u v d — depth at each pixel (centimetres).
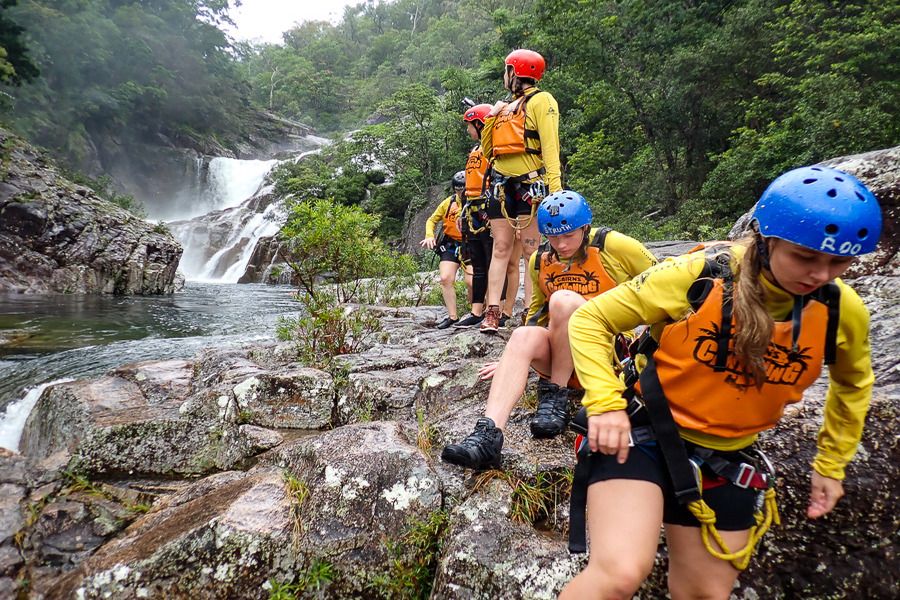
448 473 248
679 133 2234
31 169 1543
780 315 133
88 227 1505
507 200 411
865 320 135
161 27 4762
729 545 146
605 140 2433
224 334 738
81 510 273
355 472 240
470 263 509
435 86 7900
